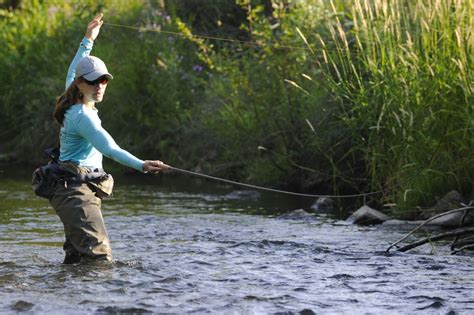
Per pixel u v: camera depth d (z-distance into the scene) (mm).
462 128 19016
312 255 14180
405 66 19625
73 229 12703
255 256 14047
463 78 18969
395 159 19828
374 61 20109
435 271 12805
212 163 27828
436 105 19359
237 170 26828
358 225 18516
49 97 32688
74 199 12695
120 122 31281
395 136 19609
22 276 12125
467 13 19672
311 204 22062
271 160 24875
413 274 12562
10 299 10828
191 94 30234
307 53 24516
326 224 18594
